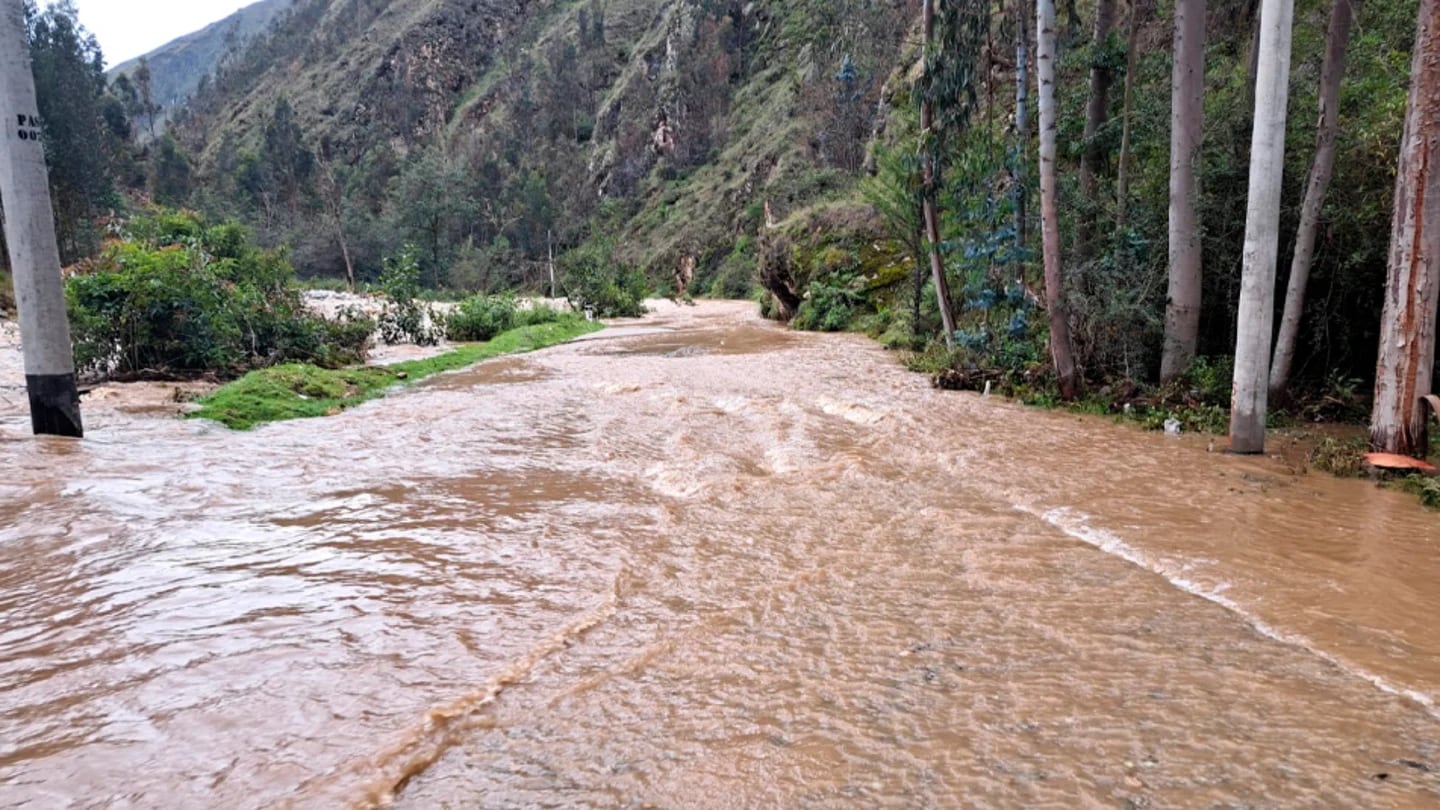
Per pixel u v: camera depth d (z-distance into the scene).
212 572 4.34
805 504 5.67
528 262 77.81
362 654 3.33
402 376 13.48
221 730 2.72
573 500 5.86
